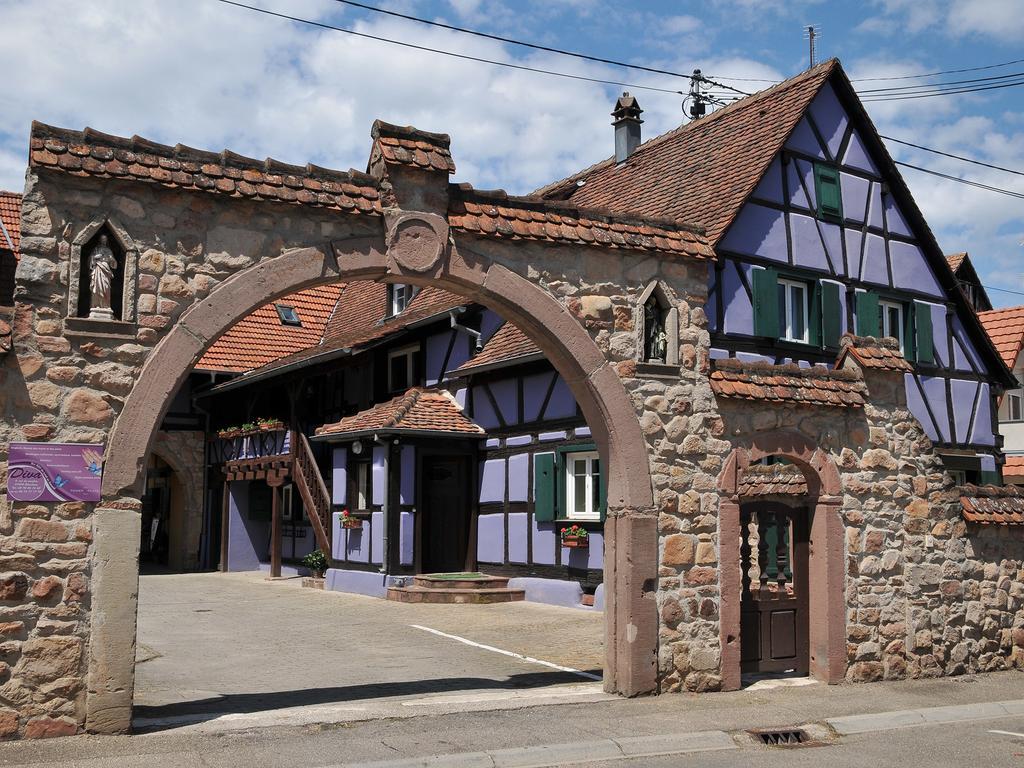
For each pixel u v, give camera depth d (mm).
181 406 25719
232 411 25453
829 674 10766
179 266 8188
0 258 13547
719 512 10352
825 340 17672
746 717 9156
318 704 9305
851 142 18609
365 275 8945
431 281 9219
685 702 9633
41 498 7625
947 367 19719
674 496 10125
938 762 7922
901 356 11758
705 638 10164
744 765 7723
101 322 7863
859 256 18516
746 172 16906
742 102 19125
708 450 10352
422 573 18953
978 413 20109
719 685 10219
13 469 7559
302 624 15062
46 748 7301
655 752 8102
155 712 8852
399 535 18547
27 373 7648
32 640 7551
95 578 7746
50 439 7695
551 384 17516
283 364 22203
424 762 7254
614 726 8555
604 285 10000
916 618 11445
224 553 24484
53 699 7582
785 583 11078
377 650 12727
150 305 8062
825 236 18031
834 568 10914
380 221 8969
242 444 24234
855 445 11242
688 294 10477
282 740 7770
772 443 10703
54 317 7762
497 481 18812
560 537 17203
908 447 11648
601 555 16234
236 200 8406
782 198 17469
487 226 9344
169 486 27266
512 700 9500
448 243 9211
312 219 8703
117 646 7766
